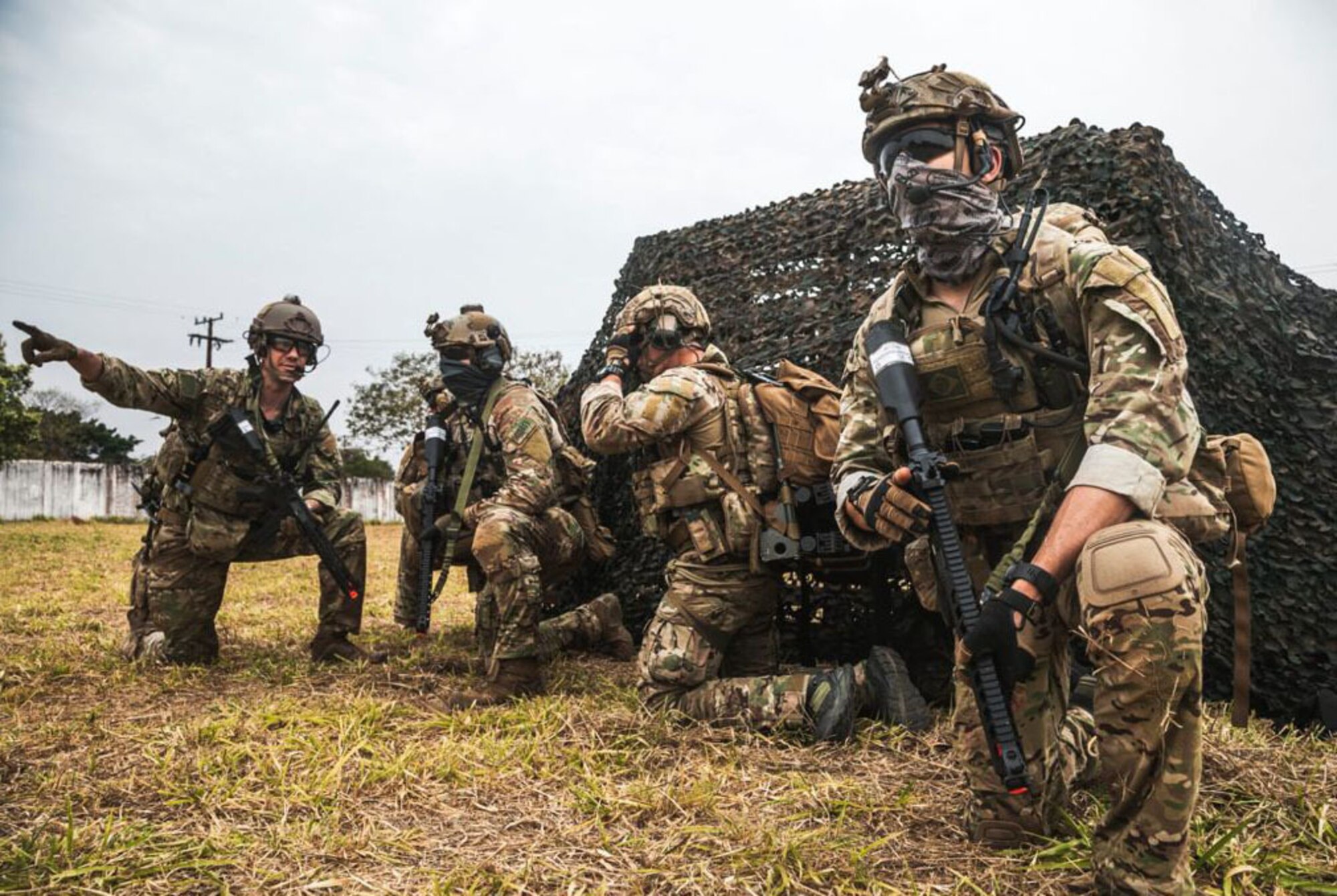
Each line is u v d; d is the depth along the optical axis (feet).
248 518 13.69
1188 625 5.35
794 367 10.85
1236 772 7.96
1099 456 5.74
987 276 6.91
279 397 14.17
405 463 14.26
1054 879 6.10
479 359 12.89
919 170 6.86
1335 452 10.87
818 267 14.16
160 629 13.99
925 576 7.58
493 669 11.54
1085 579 5.55
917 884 6.11
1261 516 7.22
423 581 12.76
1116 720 5.55
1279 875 6.00
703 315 11.80
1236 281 11.65
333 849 6.71
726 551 10.34
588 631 14.35
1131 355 5.91
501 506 12.01
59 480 99.71
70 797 7.72
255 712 10.28
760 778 8.37
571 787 7.99
